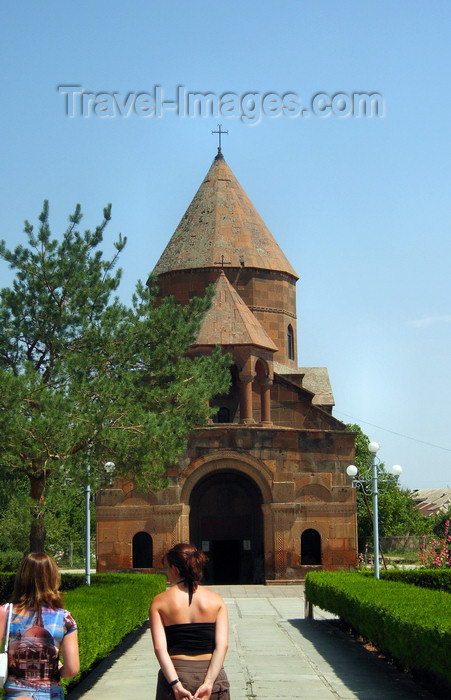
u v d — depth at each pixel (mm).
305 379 47375
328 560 37562
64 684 12719
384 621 15867
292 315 46031
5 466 22766
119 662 18078
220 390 26766
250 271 44406
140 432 23828
